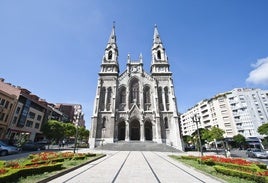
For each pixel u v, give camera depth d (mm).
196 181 9133
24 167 9523
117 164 14680
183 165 14906
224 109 78188
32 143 31594
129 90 49656
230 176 10195
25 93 49312
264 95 73125
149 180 9156
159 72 51156
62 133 47750
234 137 66188
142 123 45094
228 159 14672
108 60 53531
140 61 53438
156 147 37781
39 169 9586
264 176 8750
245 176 9469
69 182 8352
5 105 41250
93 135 42500
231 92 78188
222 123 77438
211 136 35750
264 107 70938
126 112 46312
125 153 27969
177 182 8859
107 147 37969
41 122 59531
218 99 81188
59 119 76125
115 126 44688
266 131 47094
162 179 9430
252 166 11898
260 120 68812
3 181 7266
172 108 46656
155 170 12148
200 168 12703
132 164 14883
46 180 8328
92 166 13352
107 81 49906
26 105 49625
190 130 106250
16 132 45719
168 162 16812
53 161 13367
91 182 8438
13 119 44469
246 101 72938
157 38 58938
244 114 71625
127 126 44844
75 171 11172
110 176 9844
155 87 48812
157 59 54062
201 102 94625
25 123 49938
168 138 43719
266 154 26859
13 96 43969
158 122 44188
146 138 47312
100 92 48219
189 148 48781
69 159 15891
